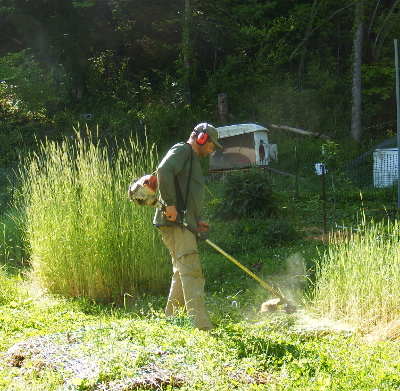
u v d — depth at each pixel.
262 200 12.07
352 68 25.95
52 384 3.25
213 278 7.57
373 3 27.62
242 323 4.83
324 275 6.02
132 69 29.94
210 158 20.17
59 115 24.97
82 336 4.02
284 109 27.27
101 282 6.80
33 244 7.34
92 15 28.00
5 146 22.52
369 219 12.61
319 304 5.77
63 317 5.01
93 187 7.09
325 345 4.23
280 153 21.16
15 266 8.30
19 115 25.28
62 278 6.84
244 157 19.67
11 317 4.83
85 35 27.41
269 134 25.05
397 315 5.23
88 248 6.77
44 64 27.44
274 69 28.23
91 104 26.81
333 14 28.16
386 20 27.12
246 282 7.24
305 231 11.38
